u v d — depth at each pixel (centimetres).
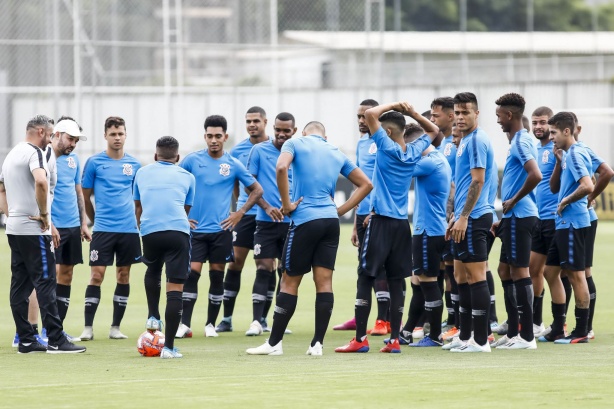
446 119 3312
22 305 2991
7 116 9825
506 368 2588
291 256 2861
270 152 3678
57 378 2439
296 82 11894
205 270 5959
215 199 3541
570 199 3145
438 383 2334
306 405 2066
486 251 2962
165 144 3014
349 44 12481
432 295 3134
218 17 11419
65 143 3362
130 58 11494
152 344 2888
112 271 5794
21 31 10138
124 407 2052
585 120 10738
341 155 2898
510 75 11950
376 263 2934
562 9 15412
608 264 6050
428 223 3114
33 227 2953
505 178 3100
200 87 9894
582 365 2652
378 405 2066
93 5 9456
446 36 13775
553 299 3256
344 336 3472
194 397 2159
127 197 3444
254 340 3384
